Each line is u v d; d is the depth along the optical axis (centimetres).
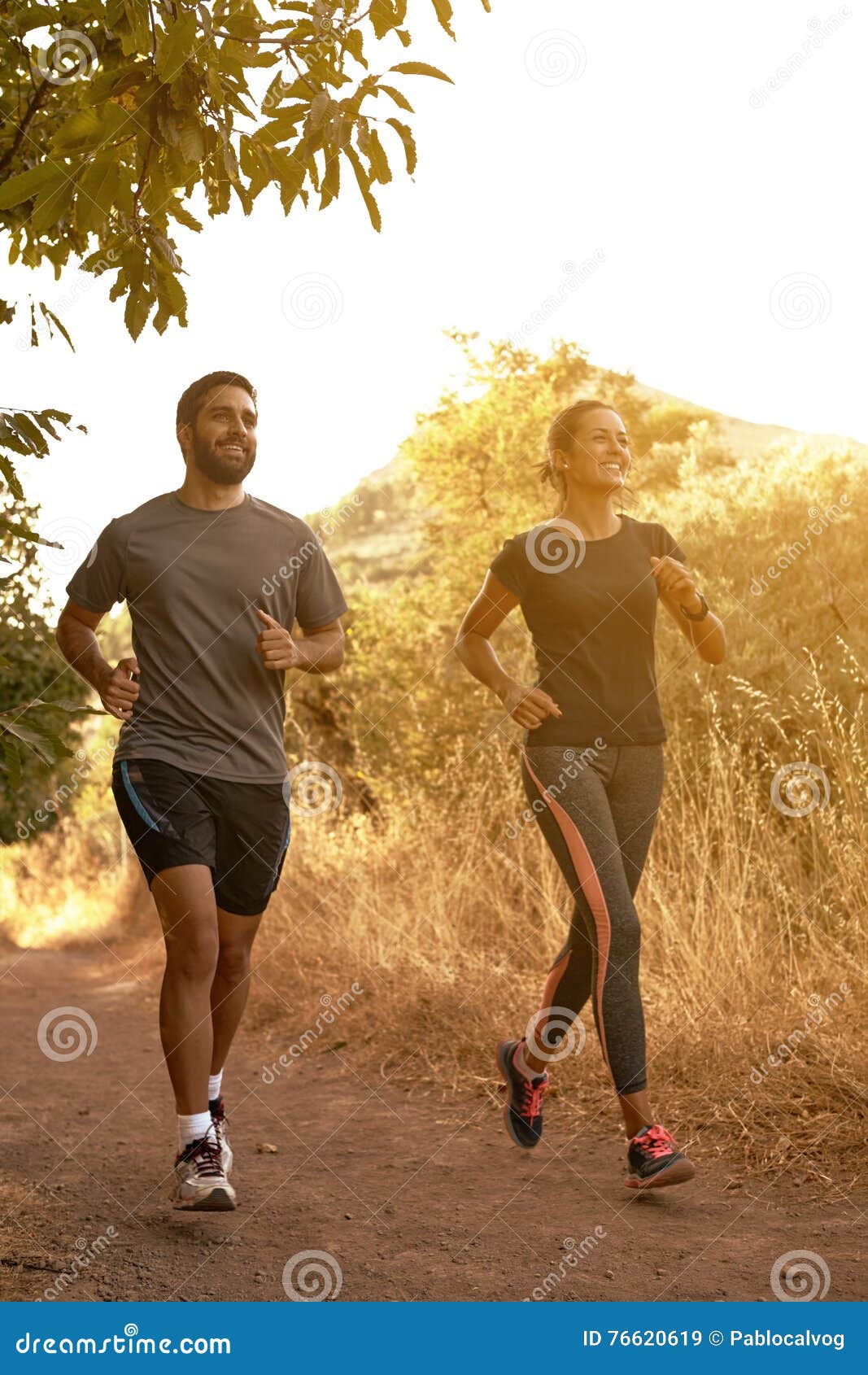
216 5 235
